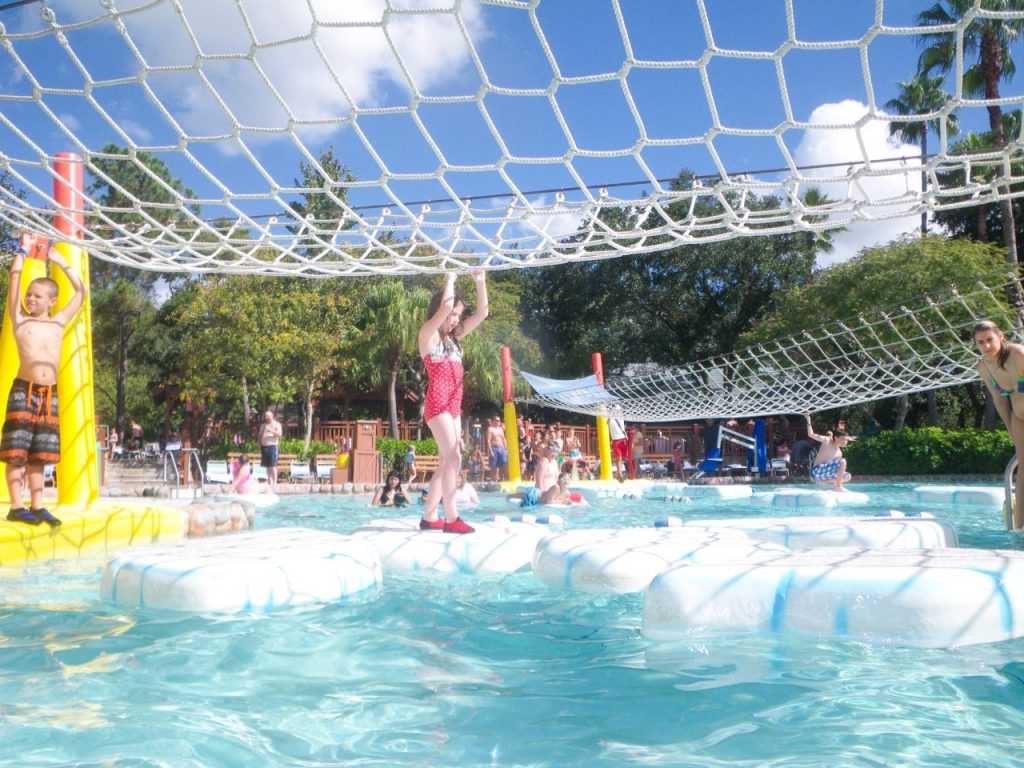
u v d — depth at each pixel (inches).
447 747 69.6
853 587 107.0
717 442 754.2
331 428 958.4
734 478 726.5
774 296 1188.5
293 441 877.8
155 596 132.4
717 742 69.5
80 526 217.3
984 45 862.5
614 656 101.1
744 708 78.8
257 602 132.0
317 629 117.6
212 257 190.9
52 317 216.5
